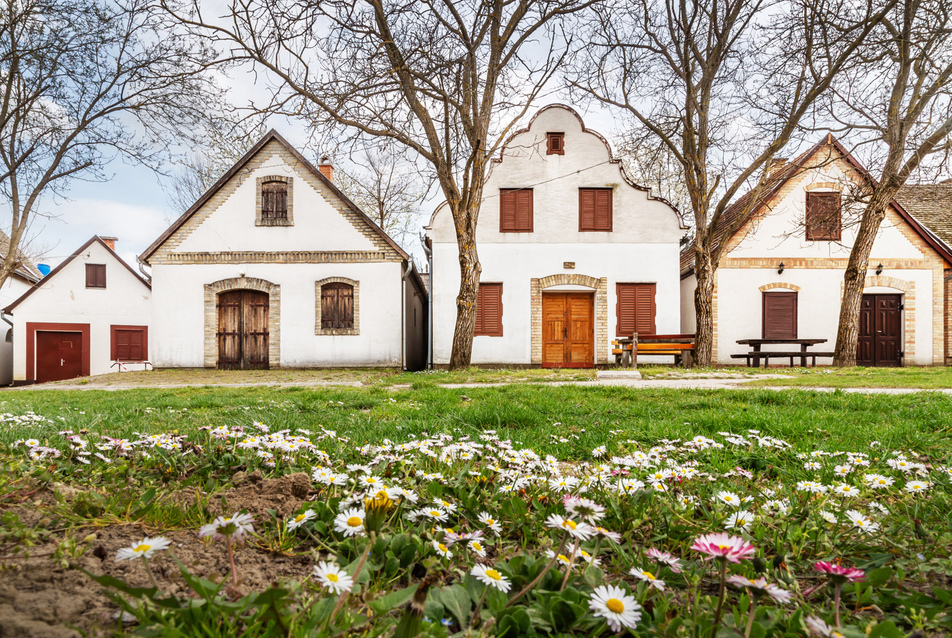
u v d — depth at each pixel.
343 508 1.82
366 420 5.08
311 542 1.81
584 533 1.32
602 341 16.88
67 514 1.84
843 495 2.26
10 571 1.32
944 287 17.19
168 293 16.67
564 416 5.46
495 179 17.11
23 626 1.03
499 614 1.22
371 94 12.21
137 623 1.13
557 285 16.94
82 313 24.08
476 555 1.72
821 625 1.13
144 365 24.55
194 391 9.52
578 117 17.09
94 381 13.54
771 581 1.56
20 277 25.88
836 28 12.81
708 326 15.12
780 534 1.93
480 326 16.92
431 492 2.20
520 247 17.00
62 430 4.04
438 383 10.48
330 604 1.17
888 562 1.75
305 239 16.84
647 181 22.52
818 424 4.67
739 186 14.55
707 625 1.23
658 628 1.25
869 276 17.16
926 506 2.31
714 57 14.51
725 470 3.08
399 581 1.56
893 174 13.96
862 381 9.72
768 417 4.94
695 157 15.43
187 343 16.62
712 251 16.89
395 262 16.80
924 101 13.10
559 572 1.44
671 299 16.88
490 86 13.62
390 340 16.73
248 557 1.64
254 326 16.92
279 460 2.88
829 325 17.14
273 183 16.98
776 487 2.87
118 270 24.59
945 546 1.89
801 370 12.96
